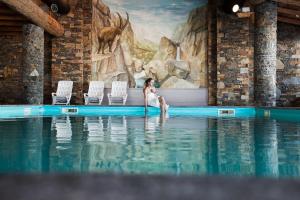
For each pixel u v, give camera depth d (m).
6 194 1.21
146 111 11.05
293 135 5.02
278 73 14.02
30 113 10.45
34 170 2.59
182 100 13.91
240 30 13.66
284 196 1.19
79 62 13.47
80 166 2.75
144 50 13.82
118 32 13.77
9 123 6.91
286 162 2.96
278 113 9.83
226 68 13.69
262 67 10.66
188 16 13.90
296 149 3.67
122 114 10.35
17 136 4.75
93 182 1.33
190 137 4.71
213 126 6.41
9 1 8.48
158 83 13.88
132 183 1.32
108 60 13.75
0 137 4.63
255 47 10.86
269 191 1.23
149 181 1.34
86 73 13.67
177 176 1.41
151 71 13.86
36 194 1.22
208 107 11.38
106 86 13.76
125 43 13.80
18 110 10.25
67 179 1.37
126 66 13.80
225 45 13.67
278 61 14.02
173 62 13.88
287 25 14.02
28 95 11.38
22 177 1.39
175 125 6.55
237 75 13.66
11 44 13.78
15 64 13.79
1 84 13.76
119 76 13.77
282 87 13.98
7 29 12.92
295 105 13.89
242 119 8.44
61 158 3.08
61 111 11.31
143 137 4.68
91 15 13.64
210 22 13.88
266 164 2.88
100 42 13.73
